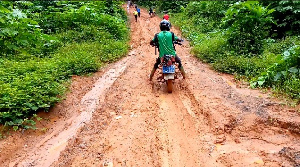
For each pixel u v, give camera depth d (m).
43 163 4.05
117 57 9.89
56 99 5.64
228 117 5.00
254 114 5.01
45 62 7.66
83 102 6.13
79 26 12.06
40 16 12.13
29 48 9.24
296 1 9.92
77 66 8.02
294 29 10.09
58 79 7.12
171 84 6.39
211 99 5.87
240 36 9.20
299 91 5.68
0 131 4.67
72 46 9.91
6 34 8.45
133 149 4.26
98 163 3.96
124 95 6.43
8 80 6.04
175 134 4.65
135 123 5.07
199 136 4.56
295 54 6.49
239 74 7.44
